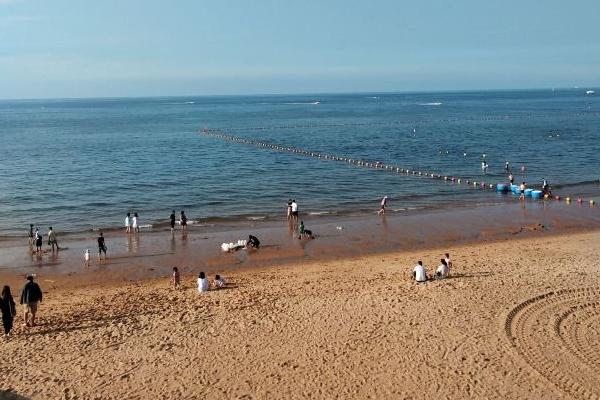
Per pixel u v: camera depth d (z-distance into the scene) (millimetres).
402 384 14820
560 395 14102
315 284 23484
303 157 73375
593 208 41312
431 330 17797
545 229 35094
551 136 96125
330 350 16781
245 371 15758
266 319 19250
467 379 14930
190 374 15680
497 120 139250
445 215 39562
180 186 51844
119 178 56281
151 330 18703
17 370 16031
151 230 36031
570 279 22516
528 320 18312
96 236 34656
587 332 17406
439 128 117750
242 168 63281
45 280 26156
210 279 25688
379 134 106125
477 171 60844
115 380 15422
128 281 25938
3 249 31734
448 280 22750
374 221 37875
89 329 18938
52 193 48531
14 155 76000
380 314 19219
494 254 28109
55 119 174500
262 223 37750
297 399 14328
